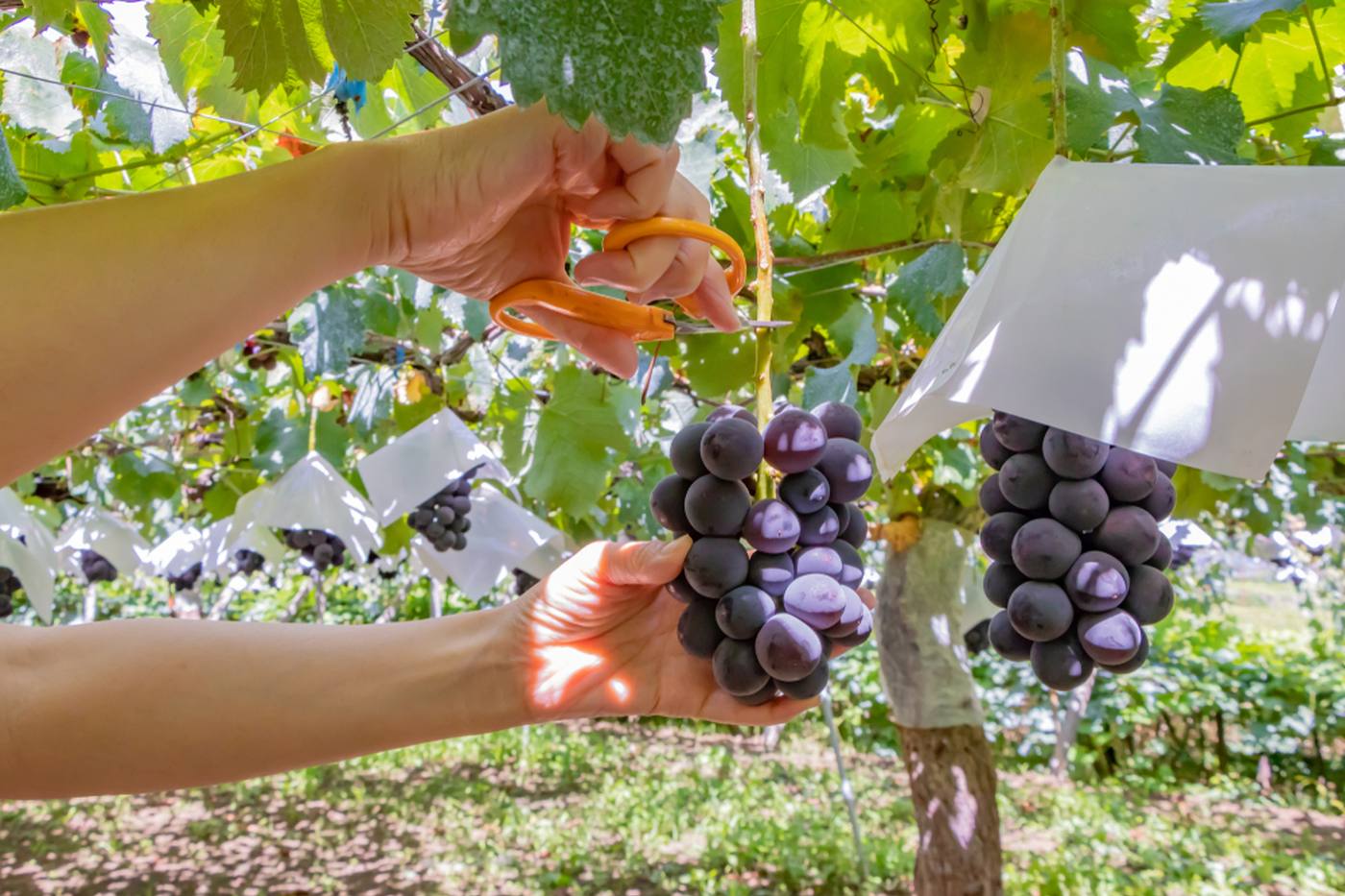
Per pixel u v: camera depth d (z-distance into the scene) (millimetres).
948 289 2266
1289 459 4617
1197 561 10836
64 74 2240
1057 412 846
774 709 1262
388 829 8273
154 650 1296
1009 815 8242
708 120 2572
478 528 3738
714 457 1087
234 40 1190
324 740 1300
